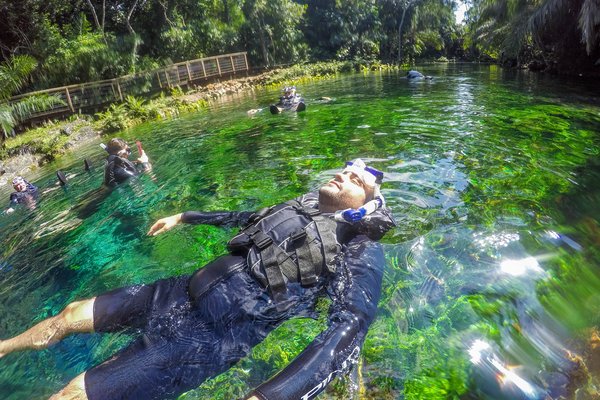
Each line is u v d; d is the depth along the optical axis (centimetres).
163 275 276
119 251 325
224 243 311
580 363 175
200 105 1503
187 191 454
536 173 391
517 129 583
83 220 416
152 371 174
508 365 179
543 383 168
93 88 1574
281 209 243
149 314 207
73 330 204
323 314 203
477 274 239
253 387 178
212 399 174
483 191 357
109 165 524
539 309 210
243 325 193
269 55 2686
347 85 1677
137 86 1744
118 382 167
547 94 956
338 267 215
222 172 515
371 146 554
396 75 2041
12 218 489
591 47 1130
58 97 1441
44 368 198
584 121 613
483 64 2673
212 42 2383
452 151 489
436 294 225
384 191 372
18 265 336
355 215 238
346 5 3127
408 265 251
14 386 190
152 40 2247
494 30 1916
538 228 284
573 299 215
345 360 170
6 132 1151
